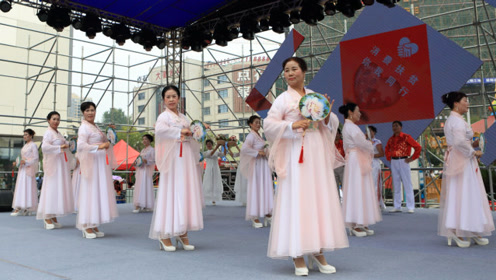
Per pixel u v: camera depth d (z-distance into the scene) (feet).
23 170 25.43
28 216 24.82
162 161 12.65
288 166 9.20
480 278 8.43
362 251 11.88
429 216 21.63
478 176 12.96
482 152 12.94
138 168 27.14
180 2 26.99
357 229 15.60
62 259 11.08
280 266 9.91
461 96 13.01
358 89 28.86
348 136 15.80
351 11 23.56
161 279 8.68
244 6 27.94
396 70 27.25
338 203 9.46
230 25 29.19
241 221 20.54
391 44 27.48
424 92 26.25
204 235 15.64
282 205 9.16
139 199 26.55
